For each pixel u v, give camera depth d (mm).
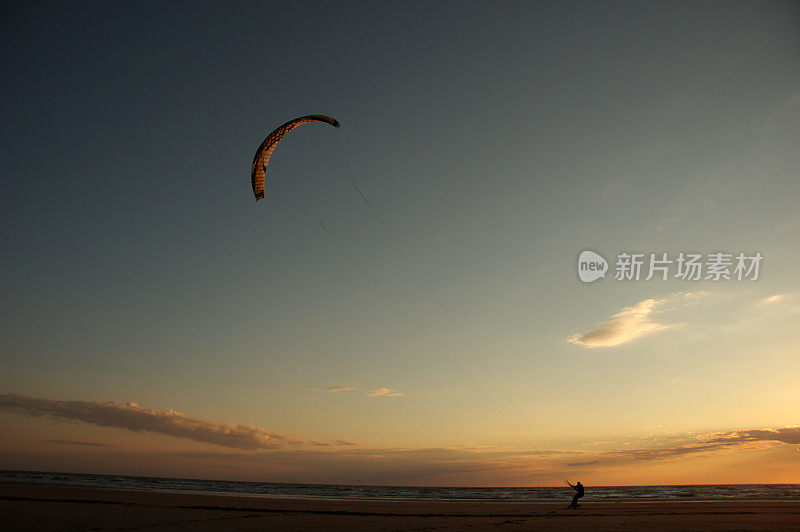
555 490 115250
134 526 18781
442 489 121312
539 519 24031
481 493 93188
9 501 25344
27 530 17109
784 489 100062
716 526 19938
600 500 50750
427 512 28000
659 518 23531
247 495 49281
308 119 29281
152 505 27234
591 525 20906
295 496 53500
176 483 97250
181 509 25609
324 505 31547
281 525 20125
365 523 21500
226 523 20328
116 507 25281
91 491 36500
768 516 24047
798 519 22453
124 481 88188
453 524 21688
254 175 29969
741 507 30562
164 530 17984
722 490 95938
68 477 96875
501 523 21984
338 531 18562
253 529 18750
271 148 29500
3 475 92688
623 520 22828
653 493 82625
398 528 19844
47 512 21781
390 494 79562
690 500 45875
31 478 80938
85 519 20094
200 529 18469
